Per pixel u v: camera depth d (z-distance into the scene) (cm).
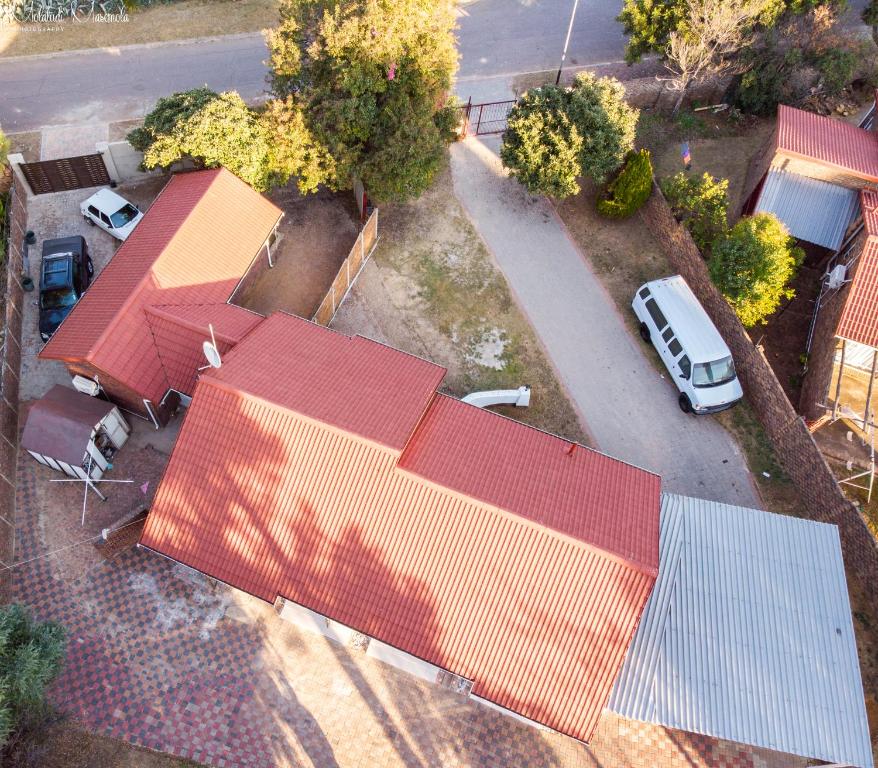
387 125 3042
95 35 4200
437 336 3117
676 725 2016
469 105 3691
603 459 2402
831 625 2189
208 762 2186
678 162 3769
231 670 2325
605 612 2027
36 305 3073
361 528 2150
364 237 3189
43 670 1911
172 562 2488
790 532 2373
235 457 2219
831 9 3675
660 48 3772
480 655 2061
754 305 2970
